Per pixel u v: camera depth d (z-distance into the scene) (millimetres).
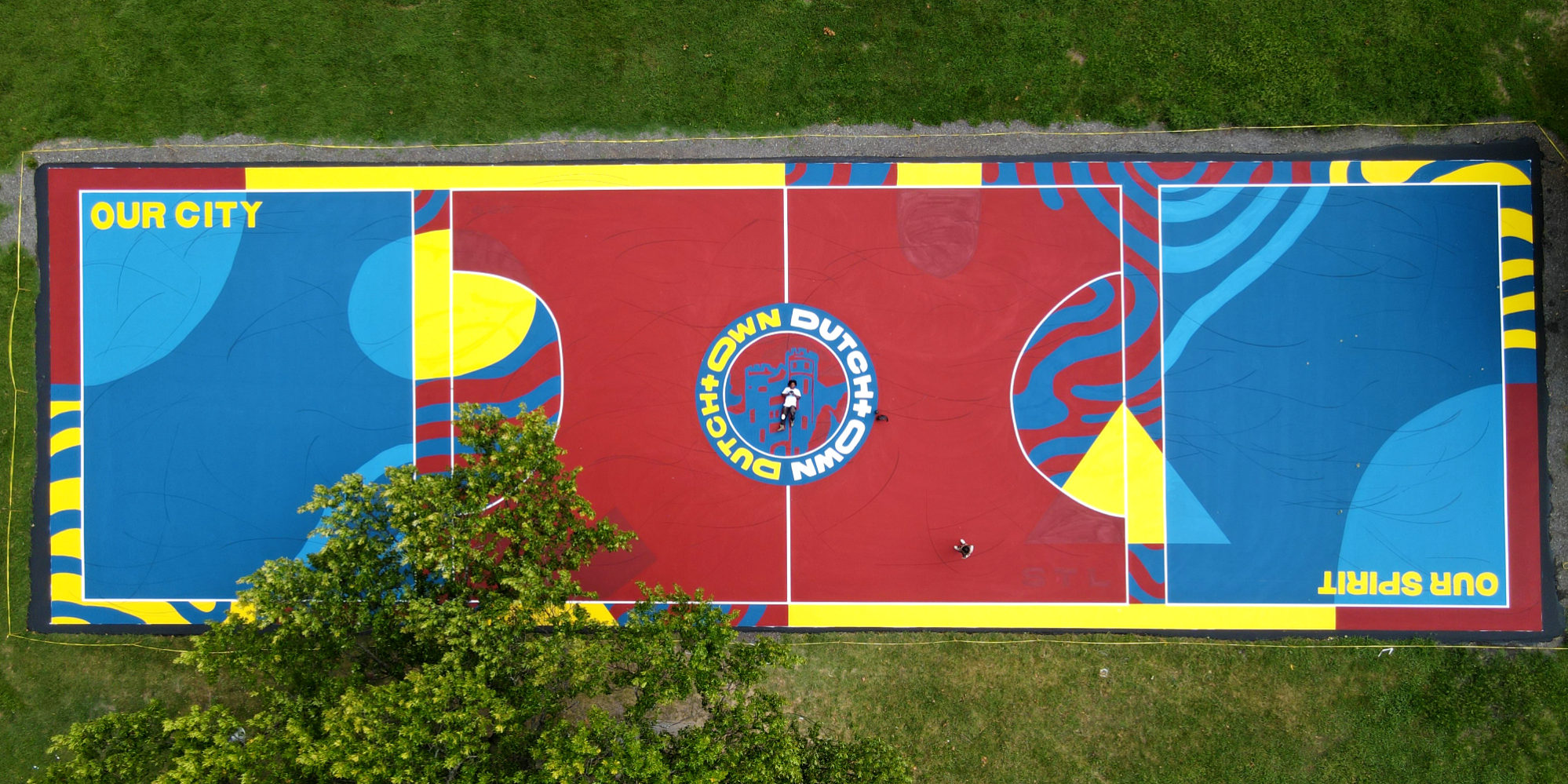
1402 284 11875
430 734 8367
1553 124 11797
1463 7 11859
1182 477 11922
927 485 11945
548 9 11953
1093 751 11484
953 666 11680
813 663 11688
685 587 11891
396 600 9289
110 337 11789
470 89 11922
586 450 11953
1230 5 11930
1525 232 11836
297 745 8609
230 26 11828
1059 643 11703
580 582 11805
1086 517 11906
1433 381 11852
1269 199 11953
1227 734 11508
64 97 11797
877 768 9172
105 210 11820
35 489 11664
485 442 9383
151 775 8852
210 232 11844
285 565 9000
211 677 9070
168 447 11781
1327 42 11898
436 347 11953
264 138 11852
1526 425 11797
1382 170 11891
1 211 11758
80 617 11586
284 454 11828
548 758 8586
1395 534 11805
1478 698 11492
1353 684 11570
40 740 11320
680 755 8586
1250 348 11953
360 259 11914
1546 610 11672
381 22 11859
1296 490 11875
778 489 11938
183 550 11711
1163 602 11805
